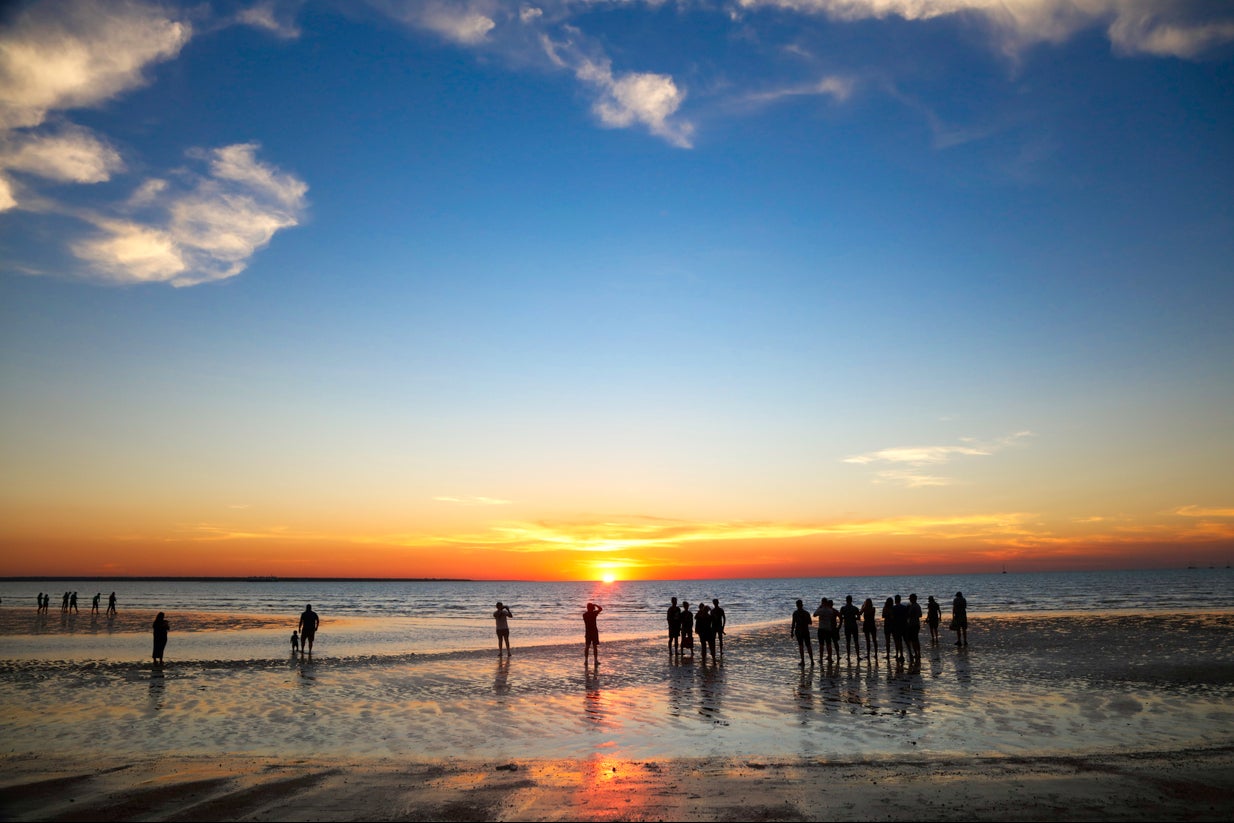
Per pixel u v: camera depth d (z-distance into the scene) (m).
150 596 159.25
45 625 44.09
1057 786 7.87
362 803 7.48
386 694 15.84
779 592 171.50
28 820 6.98
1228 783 7.93
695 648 25.86
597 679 18.05
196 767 9.20
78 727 12.41
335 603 111.88
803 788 7.89
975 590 134.38
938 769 8.67
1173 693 14.54
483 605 104.19
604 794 7.74
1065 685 15.70
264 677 18.77
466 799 7.61
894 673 18.11
